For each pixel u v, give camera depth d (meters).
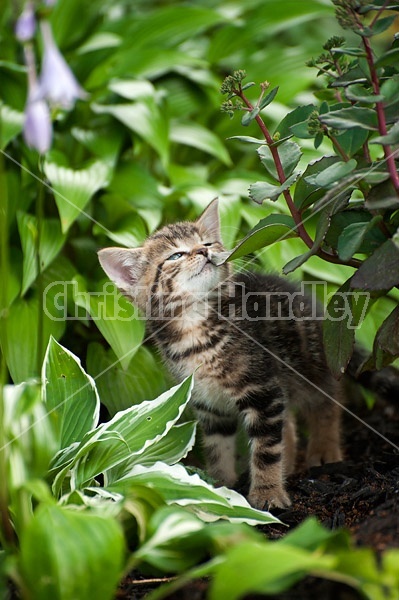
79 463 3.52
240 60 6.99
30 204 5.47
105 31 7.08
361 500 3.72
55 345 4.02
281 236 3.53
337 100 3.95
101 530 2.61
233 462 4.80
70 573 2.51
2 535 3.03
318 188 3.41
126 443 3.53
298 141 6.03
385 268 3.05
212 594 2.30
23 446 2.95
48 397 3.84
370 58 3.04
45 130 2.35
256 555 2.33
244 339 4.47
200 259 4.59
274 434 4.39
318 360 4.83
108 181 5.52
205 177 6.16
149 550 2.70
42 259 5.08
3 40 6.14
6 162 5.58
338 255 3.30
